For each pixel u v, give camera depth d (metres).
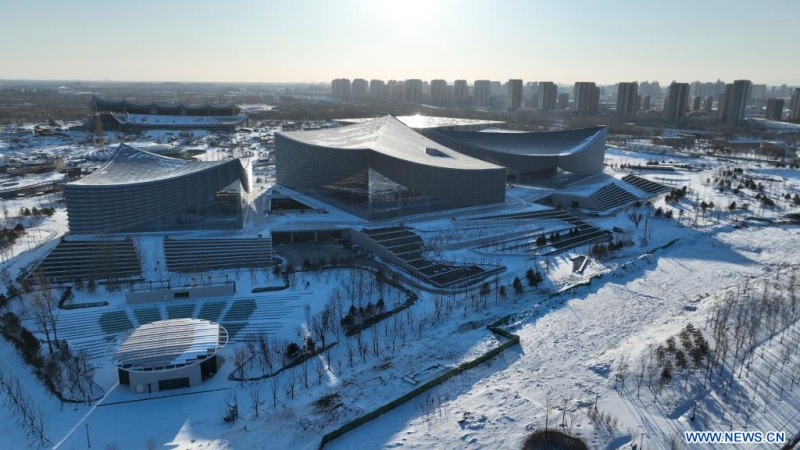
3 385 52.28
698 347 58.62
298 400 51.19
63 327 63.81
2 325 63.66
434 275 81.75
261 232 92.31
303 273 81.19
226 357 59.38
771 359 57.59
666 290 78.88
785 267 88.44
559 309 71.56
